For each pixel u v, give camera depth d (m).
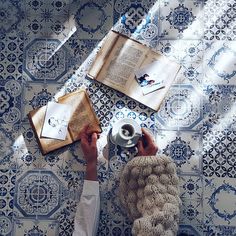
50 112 1.98
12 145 1.98
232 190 1.92
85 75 2.02
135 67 2.01
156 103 1.98
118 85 2.00
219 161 1.94
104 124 1.99
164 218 1.70
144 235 1.68
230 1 2.03
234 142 1.95
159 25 2.03
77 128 1.97
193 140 1.96
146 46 2.02
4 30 2.05
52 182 1.96
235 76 1.99
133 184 1.84
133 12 2.04
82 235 1.83
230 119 1.97
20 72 2.02
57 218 1.93
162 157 1.84
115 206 1.93
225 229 1.90
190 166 1.94
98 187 1.88
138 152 1.92
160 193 1.78
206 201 1.92
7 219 1.94
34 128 1.97
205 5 2.03
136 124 1.94
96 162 1.91
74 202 1.94
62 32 2.04
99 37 2.03
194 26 2.03
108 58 2.02
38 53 2.03
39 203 1.94
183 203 1.92
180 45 2.02
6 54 2.03
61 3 2.06
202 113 1.98
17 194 1.95
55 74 2.02
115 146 1.97
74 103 1.99
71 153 1.97
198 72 2.00
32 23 2.05
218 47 2.01
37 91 2.01
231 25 2.02
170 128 1.97
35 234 1.93
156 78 2.00
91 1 2.06
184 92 1.99
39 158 1.97
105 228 1.92
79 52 2.03
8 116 1.99
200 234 1.90
